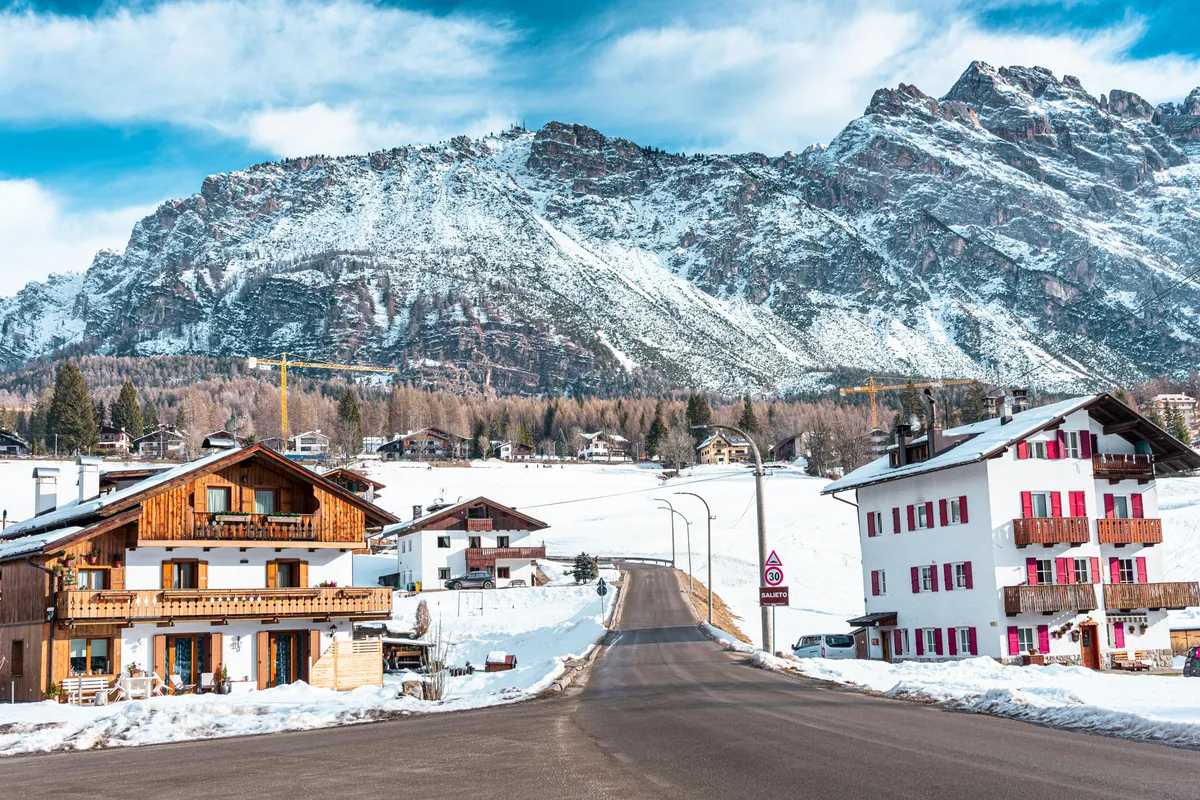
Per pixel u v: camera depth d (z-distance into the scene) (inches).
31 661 1812.3
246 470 1980.8
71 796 653.3
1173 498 5073.8
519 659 2630.4
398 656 2379.4
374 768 717.9
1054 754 666.8
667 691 1286.9
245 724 1099.3
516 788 604.4
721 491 7293.3
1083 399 2411.4
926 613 2496.3
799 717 928.3
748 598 4030.5
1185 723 730.8
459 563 4463.6
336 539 2022.6
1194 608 3164.4
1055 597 2274.9
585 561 4362.7
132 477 2212.1
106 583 1844.2
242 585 1957.4
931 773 603.2
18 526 2369.6
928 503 2502.5
